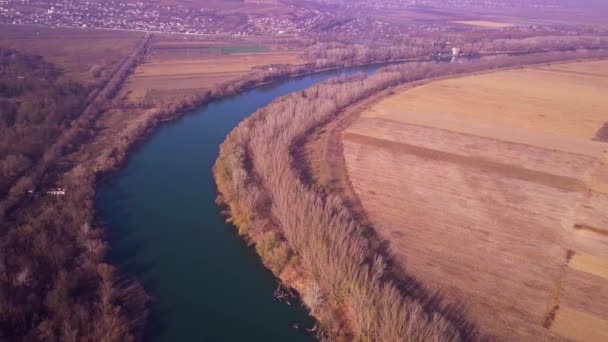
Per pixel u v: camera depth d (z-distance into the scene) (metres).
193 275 78.75
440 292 69.00
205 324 68.56
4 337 59.38
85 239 81.62
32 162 111.62
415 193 97.94
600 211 91.69
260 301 73.44
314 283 71.31
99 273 73.75
